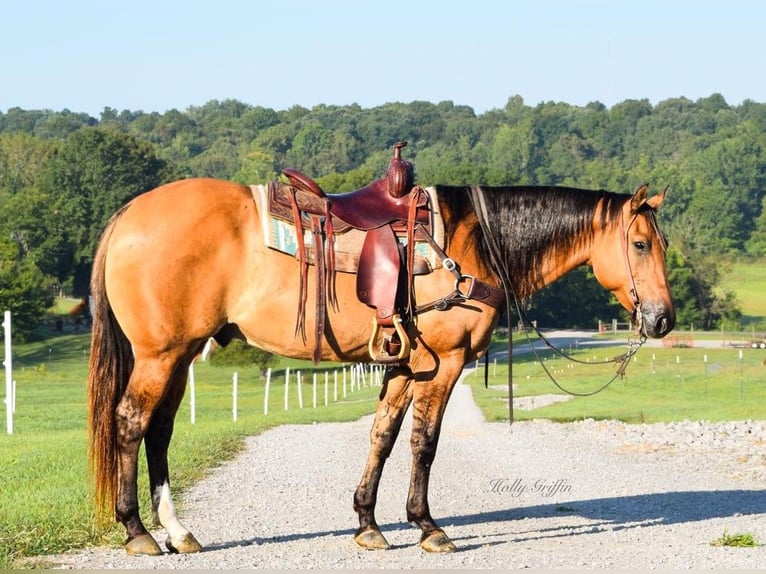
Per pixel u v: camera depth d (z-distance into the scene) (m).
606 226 9.34
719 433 20.52
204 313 8.27
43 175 102.38
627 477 14.05
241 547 8.69
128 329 8.23
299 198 8.50
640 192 9.18
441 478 13.66
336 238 8.51
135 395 8.23
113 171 97.12
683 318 90.69
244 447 17.45
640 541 9.20
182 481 12.66
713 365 52.88
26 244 93.12
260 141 182.25
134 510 8.27
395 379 8.89
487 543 9.05
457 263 8.75
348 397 46.00
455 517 10.60
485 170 89.00
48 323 82.31
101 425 8.29
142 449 14.80
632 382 46.06
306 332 8.42
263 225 8.36
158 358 8.23
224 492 12.05
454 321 8.62
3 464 13.84
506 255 9.15
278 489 12.36
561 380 52.50
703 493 12.50
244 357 58.91
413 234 8.62
